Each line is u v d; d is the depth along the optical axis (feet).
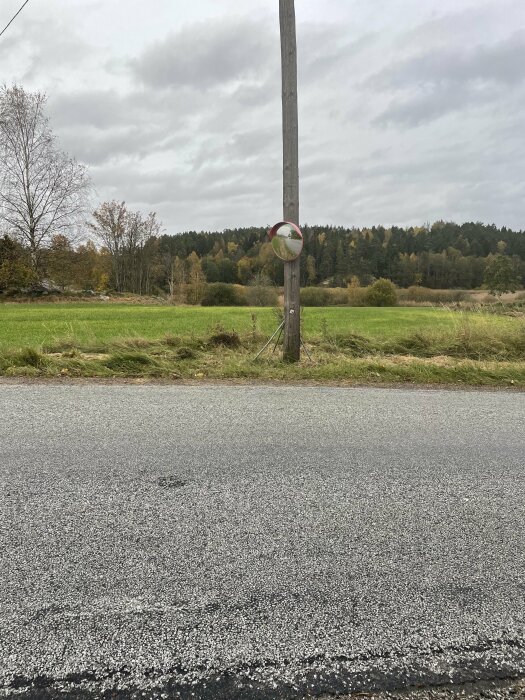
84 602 5.93
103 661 5.07
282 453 11.37
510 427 14.01
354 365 24.49
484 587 6.39
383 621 5.73
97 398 17.12
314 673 5.00
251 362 25.44
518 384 21.49
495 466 10.77
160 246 261.24
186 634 5.45
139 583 6.31
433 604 6.03
